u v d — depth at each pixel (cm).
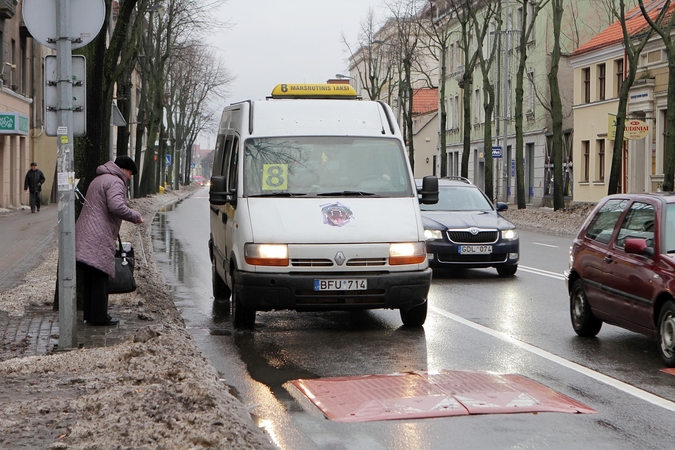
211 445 613
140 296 1386
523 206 4450
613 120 3878
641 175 4294
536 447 661
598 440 679
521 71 4344
